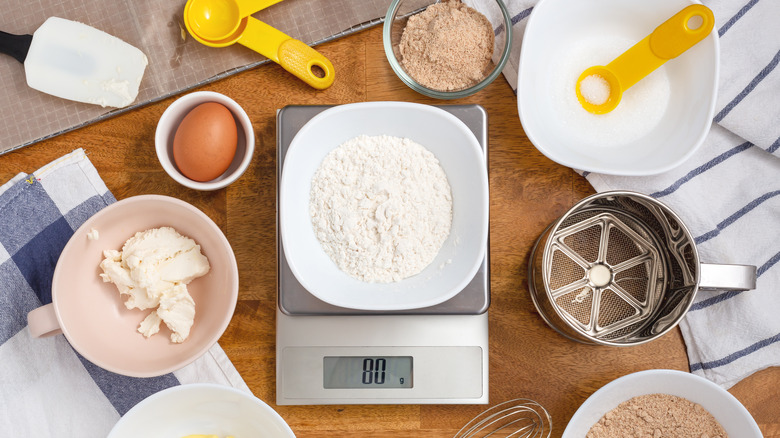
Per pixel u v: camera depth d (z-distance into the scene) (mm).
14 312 994
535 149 1009
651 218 979
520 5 1002
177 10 1020
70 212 1000
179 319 931
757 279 999
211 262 953
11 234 992
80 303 927
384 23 993
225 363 990
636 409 983
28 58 992
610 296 998
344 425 996
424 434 997
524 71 935
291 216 896
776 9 989
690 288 916
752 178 1010
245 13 987
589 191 1009
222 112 924
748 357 984
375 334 974
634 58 941
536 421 999
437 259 938
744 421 924
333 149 952
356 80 1018
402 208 920
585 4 964
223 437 973
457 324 974
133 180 1007
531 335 1000
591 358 998
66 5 1020
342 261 930
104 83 999
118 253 949
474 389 969
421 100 1016
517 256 1007
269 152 1008
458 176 929
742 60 1003
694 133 949
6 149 1001
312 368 972
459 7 996
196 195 1005
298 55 976
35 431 990
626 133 996
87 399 996
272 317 996
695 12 858
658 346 1002
